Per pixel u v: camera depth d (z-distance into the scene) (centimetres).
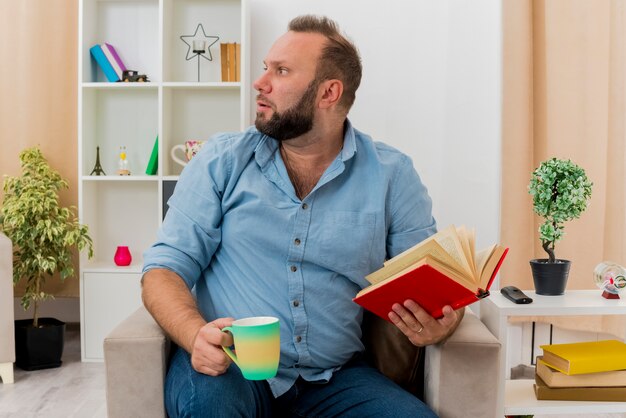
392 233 165
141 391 143
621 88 284
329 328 154
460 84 325
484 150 322
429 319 137
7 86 335
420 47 328
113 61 324
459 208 328
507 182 301
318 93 154
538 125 303
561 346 194
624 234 285
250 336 119
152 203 344
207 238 157
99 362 315
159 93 317
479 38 322
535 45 302
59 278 339
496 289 307
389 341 161
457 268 134
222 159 160
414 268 126
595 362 182
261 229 155
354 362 161
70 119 337
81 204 321
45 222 299
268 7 331
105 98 339
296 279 153
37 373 297
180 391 132
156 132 340
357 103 332
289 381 152
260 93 155
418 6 327
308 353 152
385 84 330
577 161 290
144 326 150
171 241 156
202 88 332
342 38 160
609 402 183
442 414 149
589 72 288
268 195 156
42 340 301
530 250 301
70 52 335
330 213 156
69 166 338
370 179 161
